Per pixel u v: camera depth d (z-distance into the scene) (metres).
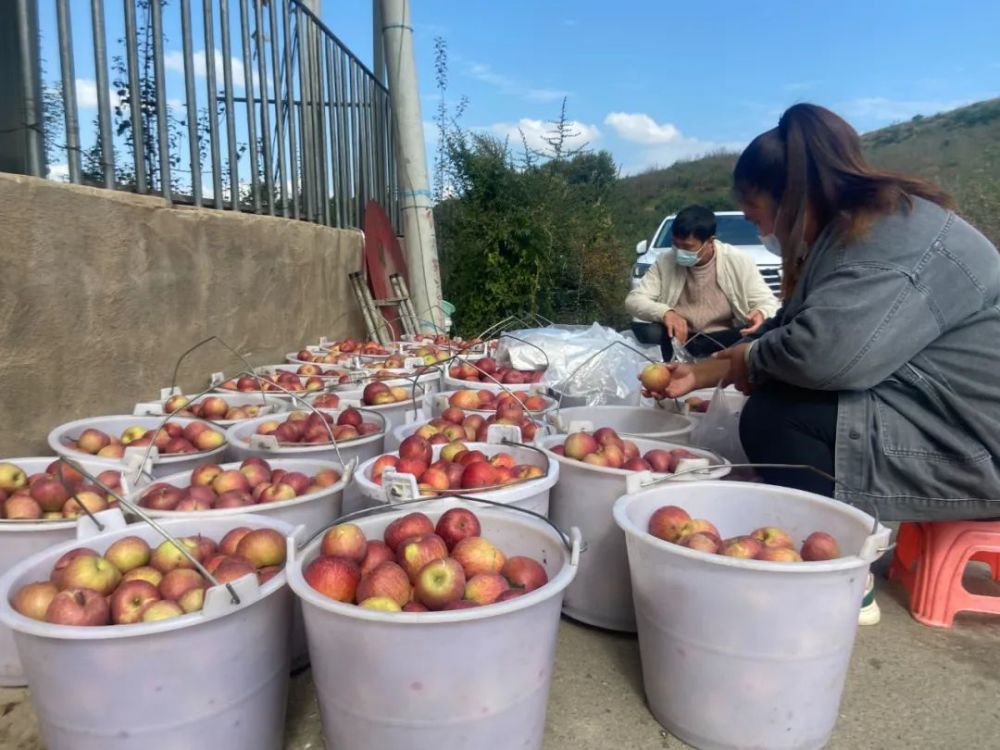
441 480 2.68
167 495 2.55
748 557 2.21
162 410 3.94
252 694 1.92
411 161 9.05
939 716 2.37
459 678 1.75
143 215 4.19
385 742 1.80
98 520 2.28
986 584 3.26
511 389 4.25
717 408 3.70
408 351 6.19
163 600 1.91
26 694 2.45
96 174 4.13
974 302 2.60
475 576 2.04
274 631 1.98
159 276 4.34
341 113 8.26
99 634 1.66
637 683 2.56
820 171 2.69
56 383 3.53
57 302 3.53
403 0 8.79
